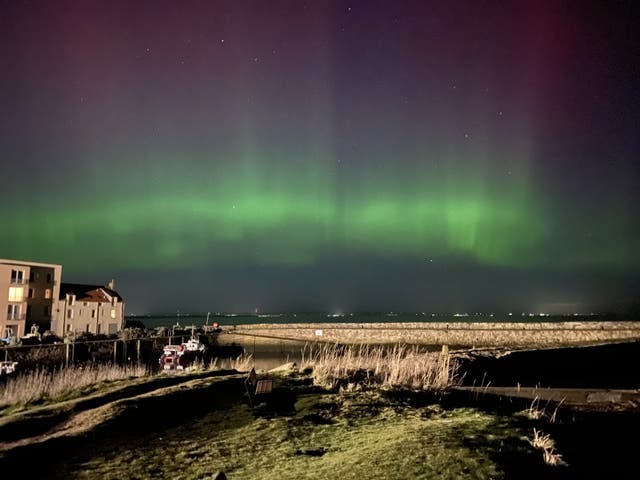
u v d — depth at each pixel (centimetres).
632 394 1198
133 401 998
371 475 619
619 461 791
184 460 740
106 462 730
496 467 639
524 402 1145
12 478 661
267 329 8112
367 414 979
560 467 702
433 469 630
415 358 1441
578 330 6569
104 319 6769
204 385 1145
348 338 7550
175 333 6706
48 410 998
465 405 1082
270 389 1105
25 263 5809
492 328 7312
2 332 5444
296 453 757
